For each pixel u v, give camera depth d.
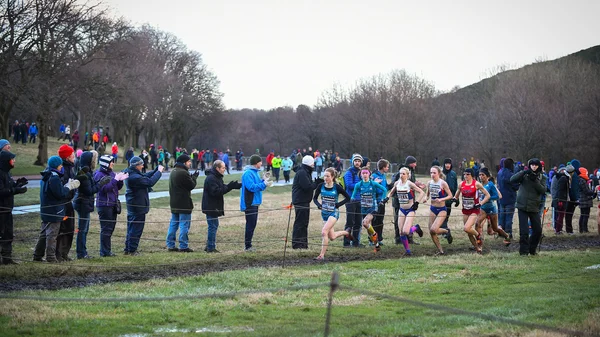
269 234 21.20
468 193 16.11
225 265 14.05
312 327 8.63
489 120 81.44
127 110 67.69
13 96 40.94
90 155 15.13
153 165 53.38
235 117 133.62
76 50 47.03
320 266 13.91
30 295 10.33
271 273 12.70
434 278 12.50
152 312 9.45
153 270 13.19
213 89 92.81
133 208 15.52
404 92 87.00
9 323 8.58
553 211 22.22
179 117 84.62
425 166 83.94
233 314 9.43
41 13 41.69
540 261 14.62
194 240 19.14
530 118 72.12
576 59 90.81
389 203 36.16
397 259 15.05
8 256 13.30
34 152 58.75
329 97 102.62
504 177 19.61
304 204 17.08
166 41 87.19
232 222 25.00
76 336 8.07
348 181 18.19
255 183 16.52
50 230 13.50
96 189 14.45
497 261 14.60
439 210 16.22
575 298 10.20
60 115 88.94
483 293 10.98
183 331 8.42
